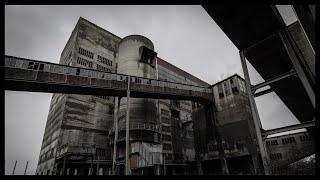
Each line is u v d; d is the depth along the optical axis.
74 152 29.06
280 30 17.14
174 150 41.78
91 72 24.62
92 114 37.38
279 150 34.38
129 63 37.34
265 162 16.09
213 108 34.56
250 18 15.88
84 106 36.78
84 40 41.72
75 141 33.38
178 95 30.30
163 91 28.89
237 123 30.66
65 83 22.61
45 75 21.83
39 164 42.31
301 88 22.86
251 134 28.78
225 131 31.72
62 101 36.66
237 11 15.20
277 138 35.44
